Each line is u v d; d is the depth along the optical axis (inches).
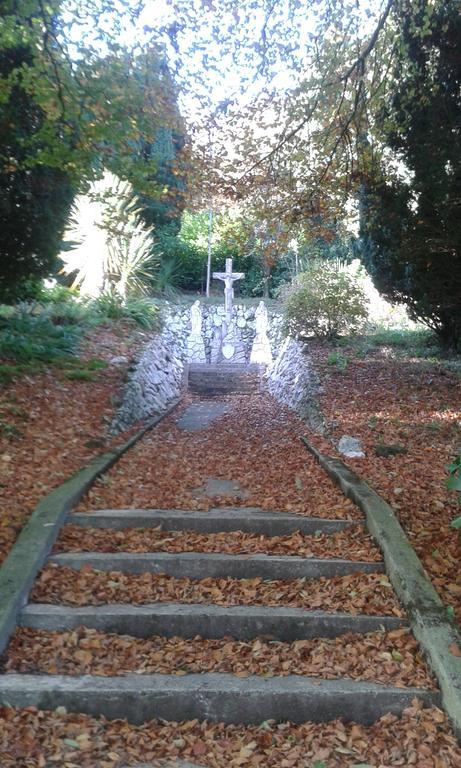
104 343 550.0
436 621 161.6
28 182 382.6
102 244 716.7
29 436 310.2
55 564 193.2
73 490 241.1
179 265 968.3
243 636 170.1
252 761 133.1
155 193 317.1
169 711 144.6
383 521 213.2
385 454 301.4
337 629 169.6
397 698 145.2
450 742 134.9
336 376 458.9
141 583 189.2
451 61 344.5
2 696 142.4
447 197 367.9
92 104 283.0
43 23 280.2
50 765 128.0
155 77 303.1
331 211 402.0
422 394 405.4
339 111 361.4
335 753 135.5
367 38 354.6
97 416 372.2
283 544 213.0
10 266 421.4
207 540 215.8
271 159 375.2
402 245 411.8
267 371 668.1
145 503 247.6
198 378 664.4
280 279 891.4
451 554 197.9
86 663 155.0
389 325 709.9
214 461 326.3
